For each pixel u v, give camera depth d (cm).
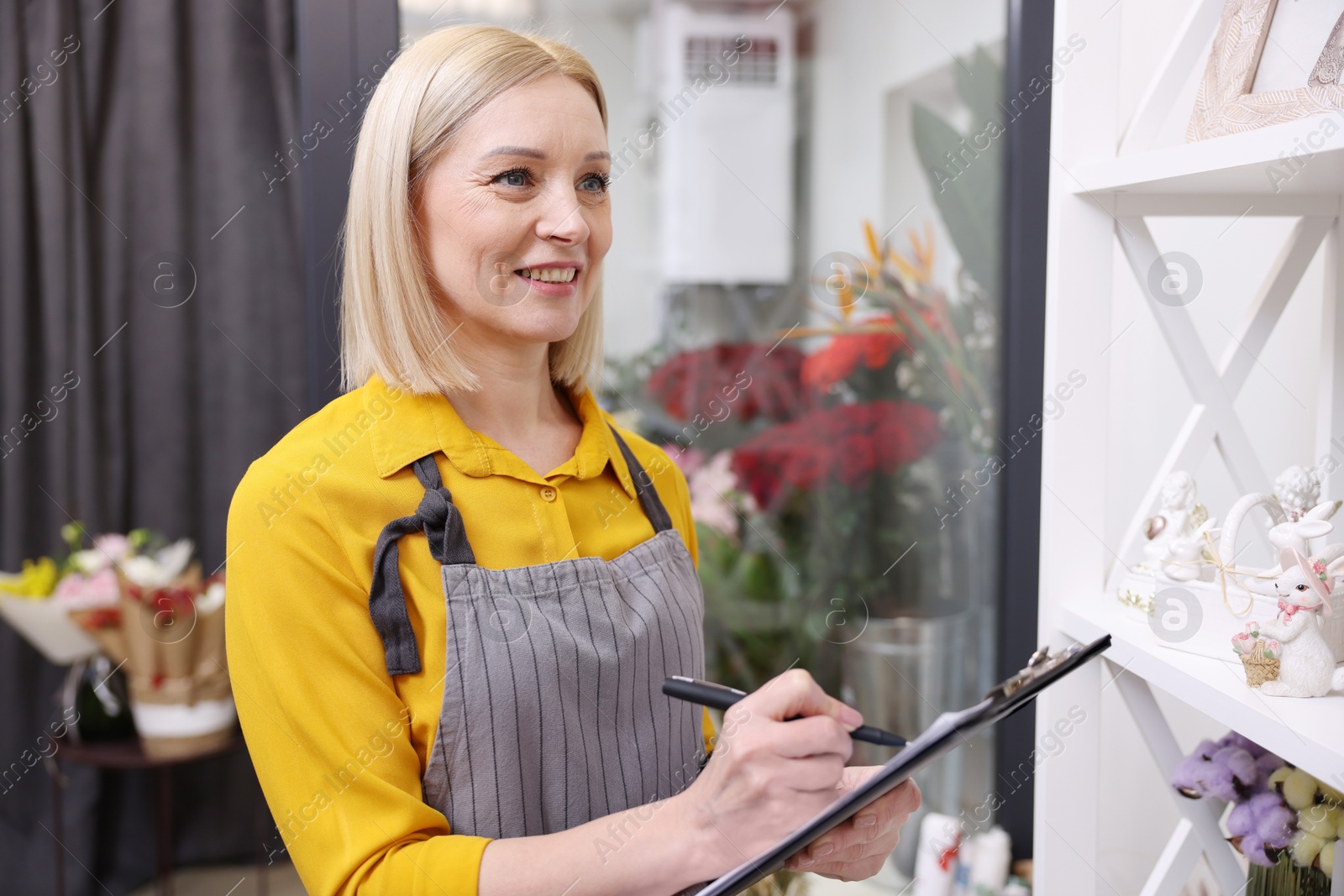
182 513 187
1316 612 67
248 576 71
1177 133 113
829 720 65
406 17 167
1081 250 89
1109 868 127
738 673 182
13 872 184
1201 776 82
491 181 73
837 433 183
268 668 70
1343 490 87
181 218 181
